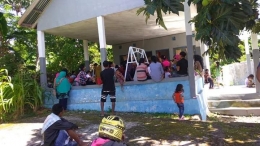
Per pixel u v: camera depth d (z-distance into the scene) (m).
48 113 9.34
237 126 6.35
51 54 16.86
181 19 11.42
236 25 5.53
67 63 16.19
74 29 11.61
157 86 8.68
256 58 10.57
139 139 5.62
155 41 15.35
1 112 8.36
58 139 3.96
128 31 12.94
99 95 9.52
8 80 8.88
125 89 9.15
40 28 11.16
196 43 12.66
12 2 17.11
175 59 10.45
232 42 5.44
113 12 9.51
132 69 9.53
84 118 8.05
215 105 10.31
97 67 9.66
